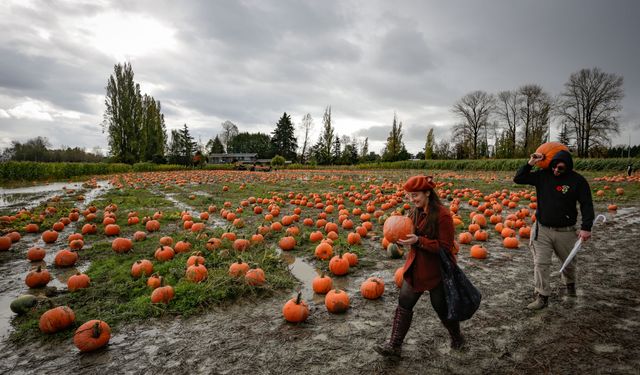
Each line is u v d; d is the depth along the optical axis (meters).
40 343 3.80
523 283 5.31
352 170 51.00
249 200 13.76
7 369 3.34
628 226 8.95
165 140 85.62
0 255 7.08
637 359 3.29
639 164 30.44
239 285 5.04
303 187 20.83
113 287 5.11
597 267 5.91
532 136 58.69
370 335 3.84
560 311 4.30
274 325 4.11
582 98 51.94
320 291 4.98
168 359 3.46
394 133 65.94
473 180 24.55
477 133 69.50
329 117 67.44
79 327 3.82
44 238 7.95
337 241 7.61
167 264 5.95
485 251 6.56
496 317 4.19
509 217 9.12
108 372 3.27
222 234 7.64
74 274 5.75
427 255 3.10
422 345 3.61
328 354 3.48
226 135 128.00
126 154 59.22
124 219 10.55
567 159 4.06
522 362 3.29
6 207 13.26
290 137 103.75
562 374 3.10
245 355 3.50
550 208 4.20
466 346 3.57
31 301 4.54
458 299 2.96
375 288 4.79
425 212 3.11
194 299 4.64
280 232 8.72
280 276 5.49
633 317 4.12
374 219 10.52
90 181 25.28
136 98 61.56
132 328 4.08
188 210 12.39
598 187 17.16
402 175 33.19
